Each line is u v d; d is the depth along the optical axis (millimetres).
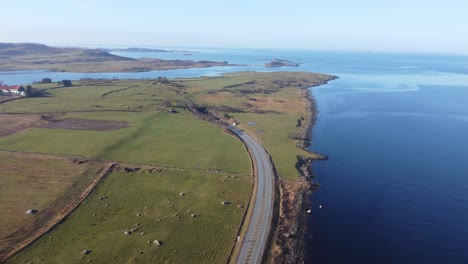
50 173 106188
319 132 163500
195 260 68000
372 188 104500
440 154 134000
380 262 71125
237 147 134500
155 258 68438
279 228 80750
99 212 85750
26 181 100688
